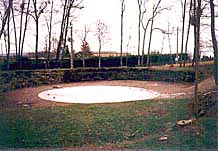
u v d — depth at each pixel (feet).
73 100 40.06
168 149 20.86
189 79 52.85
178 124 25.07
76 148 22.22
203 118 25.86
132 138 23.91
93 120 28.32
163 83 56.13
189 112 28.48
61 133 25.18
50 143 23.27
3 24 48.78
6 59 53.52
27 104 35.83
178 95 38.73
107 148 22.16
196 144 21.18
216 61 33.06
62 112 31.45
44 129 25.54
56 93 47.01
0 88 44.75
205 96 30.40
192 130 23.39
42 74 55.42
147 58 75.61
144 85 55.83
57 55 66.59
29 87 50.62
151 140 22.85
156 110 31.04
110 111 32.14
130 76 63.93
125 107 33.55
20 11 55.93
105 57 72.08
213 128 23.20
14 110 31.96
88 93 47.52
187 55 59.41
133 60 74.95
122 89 51.75
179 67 58.75
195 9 31.09
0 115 29.09
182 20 65.67
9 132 24.75
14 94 42.86
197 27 29.71
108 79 64.13
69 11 69.46
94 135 24.71
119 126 26.35
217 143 21.29
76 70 62.23
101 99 41.04
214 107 27.94
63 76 59.47
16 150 22.11
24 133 24.63
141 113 30.40
